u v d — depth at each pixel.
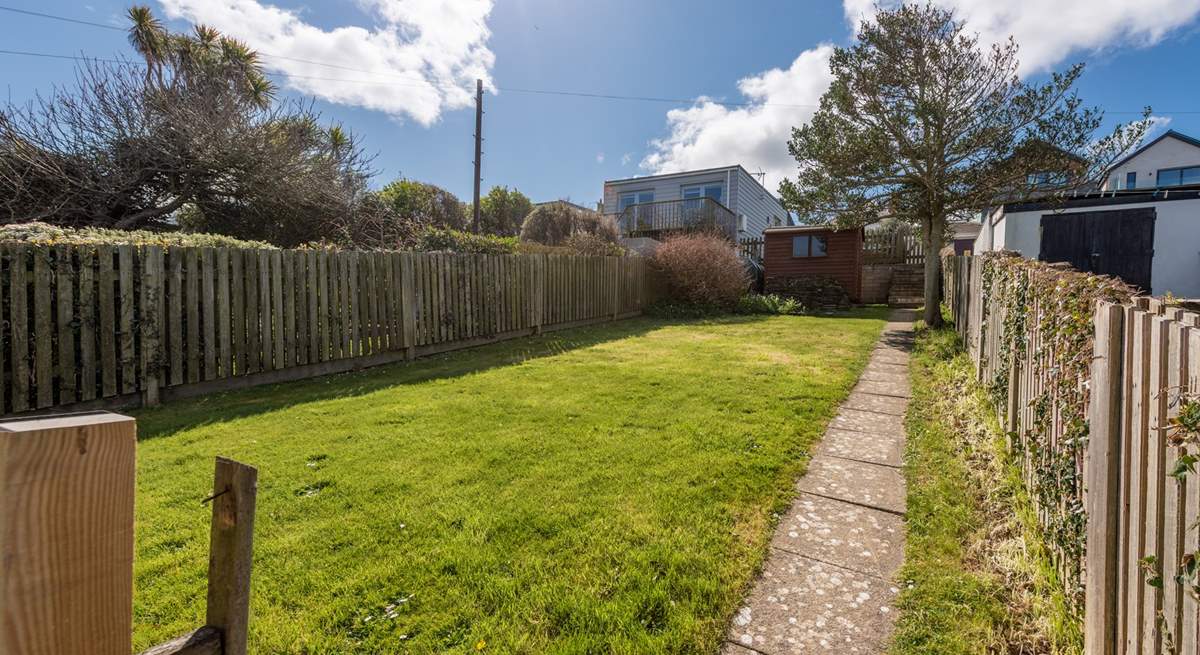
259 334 5.01
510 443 3.30
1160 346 1.20
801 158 9.06
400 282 6.30
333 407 4.17
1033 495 2.38
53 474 0.62
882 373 5.47
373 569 1.98
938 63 7.75
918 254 16.25
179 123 8.96
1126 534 1.38
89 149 8.51
